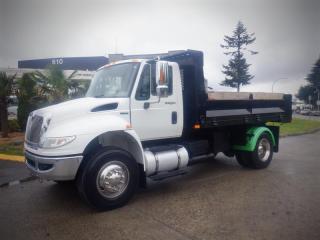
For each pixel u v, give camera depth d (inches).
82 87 596.7
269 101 340.8
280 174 295.1
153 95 232.4
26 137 218.8
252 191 238.4
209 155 294.2
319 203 208.8
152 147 239.3
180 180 276.5
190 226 174.4
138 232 168.4
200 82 262.8
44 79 602.5
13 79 602.5
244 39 2635.3
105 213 197.5
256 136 308.8
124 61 237.1
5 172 312.7
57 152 185.3
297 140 590.9
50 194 239.6
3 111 574.6
